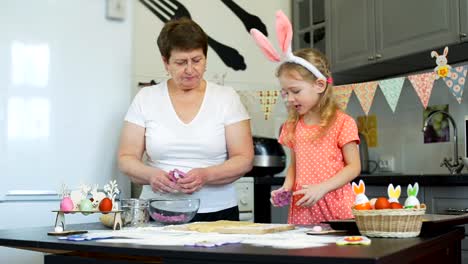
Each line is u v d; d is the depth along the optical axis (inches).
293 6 139.2
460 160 109.2
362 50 117.0
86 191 57.7
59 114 79.9
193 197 65.3
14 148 76.1
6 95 75.8
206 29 130.1
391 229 41.1
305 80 64.2
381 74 127.6
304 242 37.5
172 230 48.8
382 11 112.2
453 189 88.3
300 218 69.7
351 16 120.5
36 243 42.4
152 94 70.1
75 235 45.3
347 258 29.3
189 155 67.9
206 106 68.4
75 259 39.9
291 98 65.3
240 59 133.1
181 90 69.1
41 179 77.9
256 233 44.7
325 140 68.4
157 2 124.6
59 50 80.4
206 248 35.0
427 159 117.2
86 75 82.7
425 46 102.0
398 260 32.3
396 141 123.9
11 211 75.1
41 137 78.2
